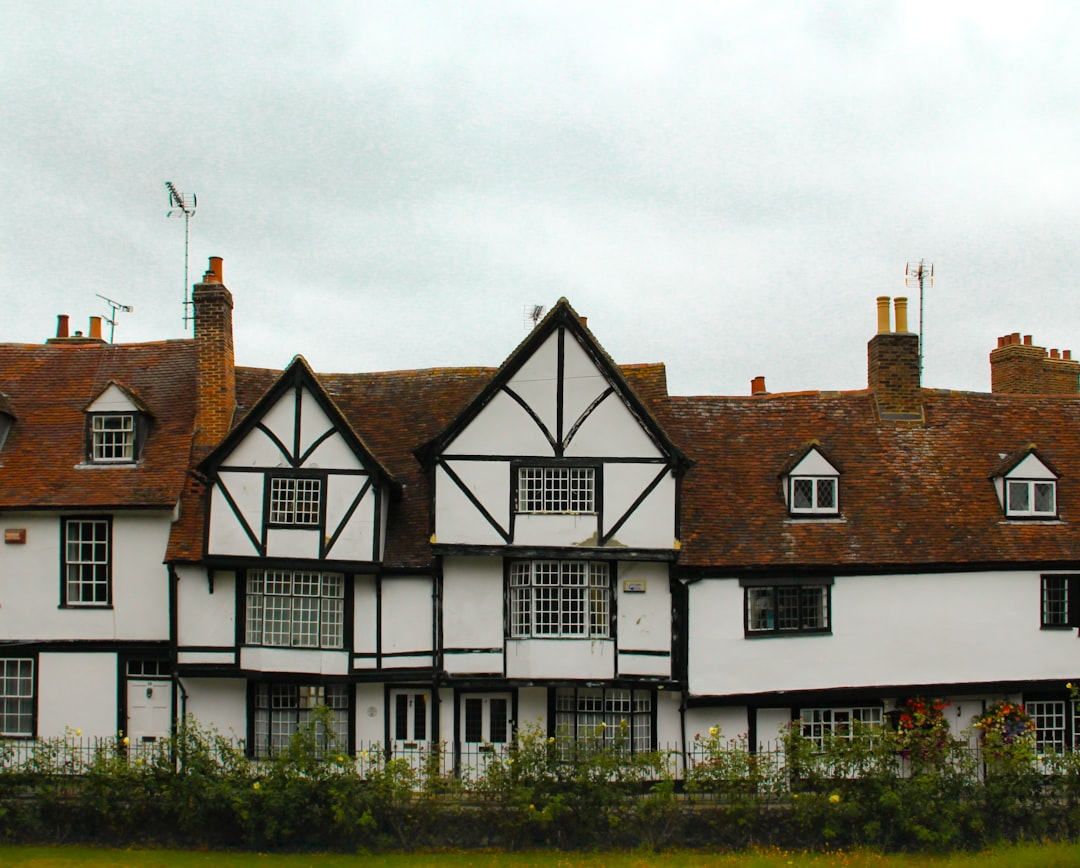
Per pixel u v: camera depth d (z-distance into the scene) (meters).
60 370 21.17
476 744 18.00
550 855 13.93
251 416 17.72
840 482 19.42
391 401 21.25
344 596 17.78
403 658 17.72
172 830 14.35
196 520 18.38
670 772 17.69
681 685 17.50
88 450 19.23
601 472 17.53
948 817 13.91
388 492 18.36
